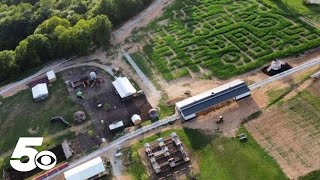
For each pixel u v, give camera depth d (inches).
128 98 3722.9
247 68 3865.7
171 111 3535.9
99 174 3053.6
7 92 4060.0
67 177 3016.7
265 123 3248.0
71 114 3671.3
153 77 3966.5
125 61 4239.7
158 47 4360.2
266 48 4074.8
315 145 3009.4
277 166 2915.8
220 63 3991.1
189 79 3870.6
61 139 3442.4
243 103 3459.6
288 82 3595.0
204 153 3102.9
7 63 4178.2
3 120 3732.8
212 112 3425.2
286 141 3078.2
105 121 3548.2
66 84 4033.0
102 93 3855.8
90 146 3336.6
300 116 3248.0
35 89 3927.2
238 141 3142.2
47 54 4367.6
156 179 2977.4
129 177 3029.0
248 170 2923.2
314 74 3597.4
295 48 4003.4
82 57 4394.7
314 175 2810.0
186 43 4343.0
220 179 2898.6
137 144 3267.7
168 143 3206.2
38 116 3713.1
